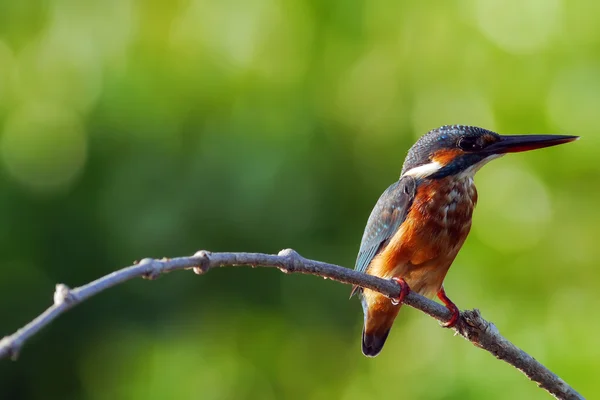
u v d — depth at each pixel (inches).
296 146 537.3
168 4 554.9
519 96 505.7
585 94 492.4
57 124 546.0
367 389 584.4
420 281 340.8
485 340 280.5
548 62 499.8
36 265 543.2
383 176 552.4
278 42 550.0
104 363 571.8
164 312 568.7
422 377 539.2
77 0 553.9
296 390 610.9
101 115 537.6
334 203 546.6
